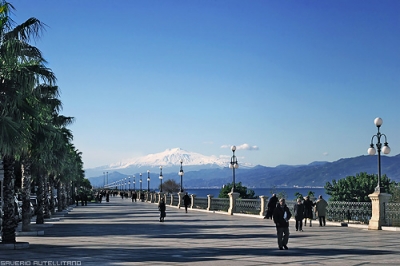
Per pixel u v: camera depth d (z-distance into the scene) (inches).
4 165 759.1
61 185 2361.0
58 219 1464.1
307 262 564.7
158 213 1940.2
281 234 692.1
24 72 710.5
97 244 776.9
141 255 631.2
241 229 1093.1
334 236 914.7
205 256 620.4
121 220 1478.8
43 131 906.7
